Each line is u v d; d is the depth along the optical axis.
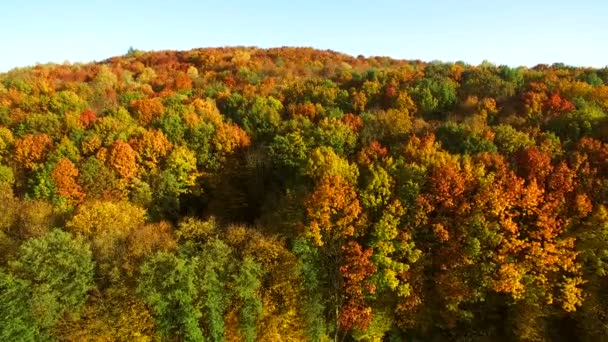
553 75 75.69
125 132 64.88
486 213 44.72
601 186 45.03
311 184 52.66
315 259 45.47
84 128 66.31
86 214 47.06
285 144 60.31
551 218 43.03
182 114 69.38
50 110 73.62
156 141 62.53
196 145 64.75
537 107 62.69
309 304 43.41
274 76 100.50
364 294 44.97
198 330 39.88
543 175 46.69
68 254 40.38
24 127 65.88
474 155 51.31
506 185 45.38
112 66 113.38
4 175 58.22
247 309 41.09
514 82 75.44
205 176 62.72
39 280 39.66
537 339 43.03
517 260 43.75
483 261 44.16
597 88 65.56
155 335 40.41
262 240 43.88
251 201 60.50
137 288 39.47
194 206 62.25
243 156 65.19
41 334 38.91
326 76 98.06
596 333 41.94
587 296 42.94
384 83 80.94
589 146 50.03
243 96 78.44
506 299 45.19
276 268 43.22
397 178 48.91
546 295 43.38
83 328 39.34
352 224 46.34
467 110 67.88
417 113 69.88
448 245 44.84
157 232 46.00
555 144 51.88
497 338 45.00
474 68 85.81
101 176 57.84
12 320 37.88
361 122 64.62
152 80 99.56
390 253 45.56
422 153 51.41
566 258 42.12
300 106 71.94
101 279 41.22
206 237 45.31
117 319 39.66
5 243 43.84
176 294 39.59
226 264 42.28
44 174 56.69
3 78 89.25
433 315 45.91
